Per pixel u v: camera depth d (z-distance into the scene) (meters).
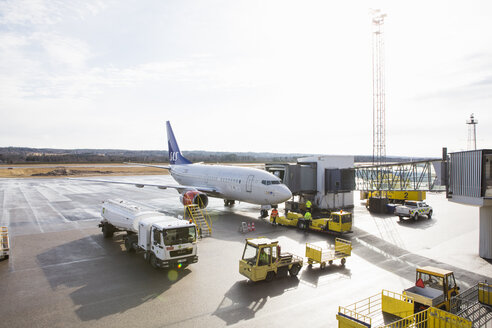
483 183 21.77
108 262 22.11
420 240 28.77
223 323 14.04
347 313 15.11
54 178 107.94
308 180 43.72
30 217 38.62
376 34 54.03
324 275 20.17
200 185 46.12
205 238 28.69
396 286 18.47
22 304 15.73
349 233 29.08
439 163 25.39
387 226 34.75
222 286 18.19
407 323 14.18
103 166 173.88
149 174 137.00
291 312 15.19
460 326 12.50
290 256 19.97
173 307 15.52
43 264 21.62
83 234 30.16
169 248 18.91
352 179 45.41
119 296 16.70
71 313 14.84
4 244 22.88
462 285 18.64
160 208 45.59
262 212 38.88
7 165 175.38
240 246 26.27
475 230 32.84
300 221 32.81
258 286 18.27
